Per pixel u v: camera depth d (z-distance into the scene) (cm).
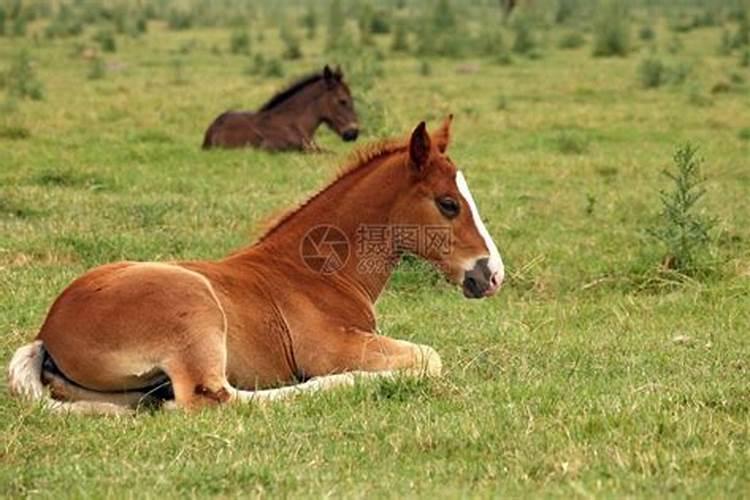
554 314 1407
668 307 1438
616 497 759
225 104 3528
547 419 936
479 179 2288
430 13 5872
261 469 823
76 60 5034
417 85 4000
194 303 970
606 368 1152
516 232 1816
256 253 1058
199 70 4672
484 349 1223
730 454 843
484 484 799
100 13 7800
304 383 1022
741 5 7331
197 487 801
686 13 8869
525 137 2883
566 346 1246
